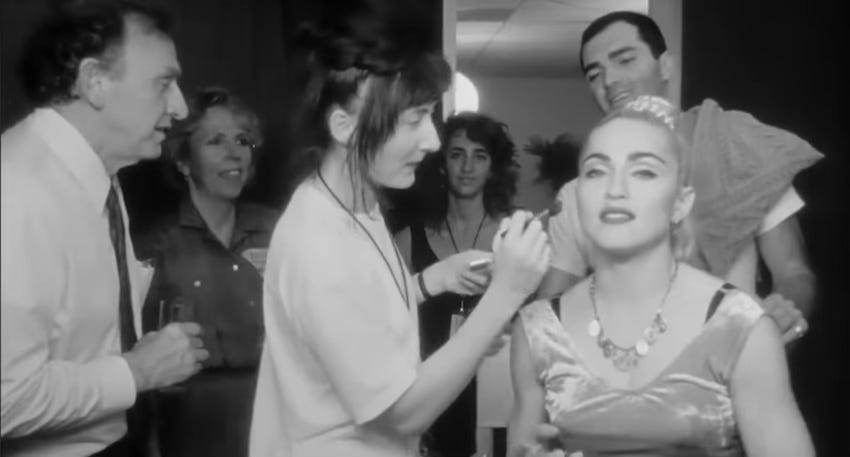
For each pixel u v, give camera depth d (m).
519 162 4.32
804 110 4.21
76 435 2.05
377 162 1.88
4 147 1.98
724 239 2.71
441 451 3.22
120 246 2.15
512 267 1.90
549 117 5.18
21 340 1.86
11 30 3.23
